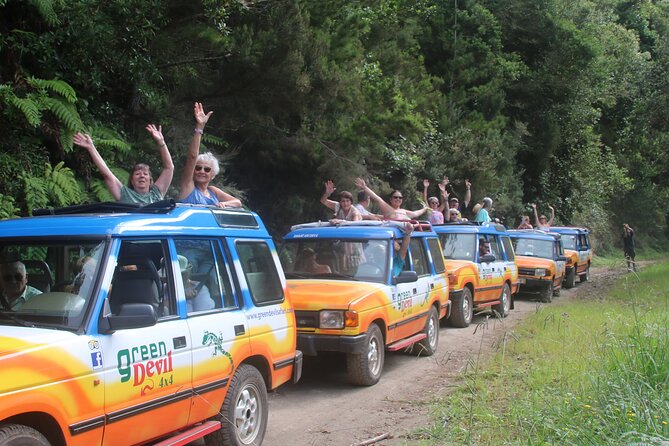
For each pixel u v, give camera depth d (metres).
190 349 5.01
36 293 4.70
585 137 36.75
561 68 33.38
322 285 8.65
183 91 12.68
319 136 14.12
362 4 16.98
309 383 8.68
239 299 5.80
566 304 16.67
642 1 48.09
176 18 12.09
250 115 13.17
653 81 27.73
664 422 5.08
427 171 23.19
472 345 11.43
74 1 10.09
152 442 4.87
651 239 47.75
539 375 7.79
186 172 7.53
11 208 8.76
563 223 37.38
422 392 8.22
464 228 14.63
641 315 9.74
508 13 33.12
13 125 9.39
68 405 3.97
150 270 4.89
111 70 10.84
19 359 3.75
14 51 9.72
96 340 4.23
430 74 27.64
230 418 5.45
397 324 9.12
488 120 28.98
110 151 10.75
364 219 11.29
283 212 15.48
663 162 30.75
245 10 12.52
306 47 12.91
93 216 4.91
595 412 5.58
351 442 6.31
